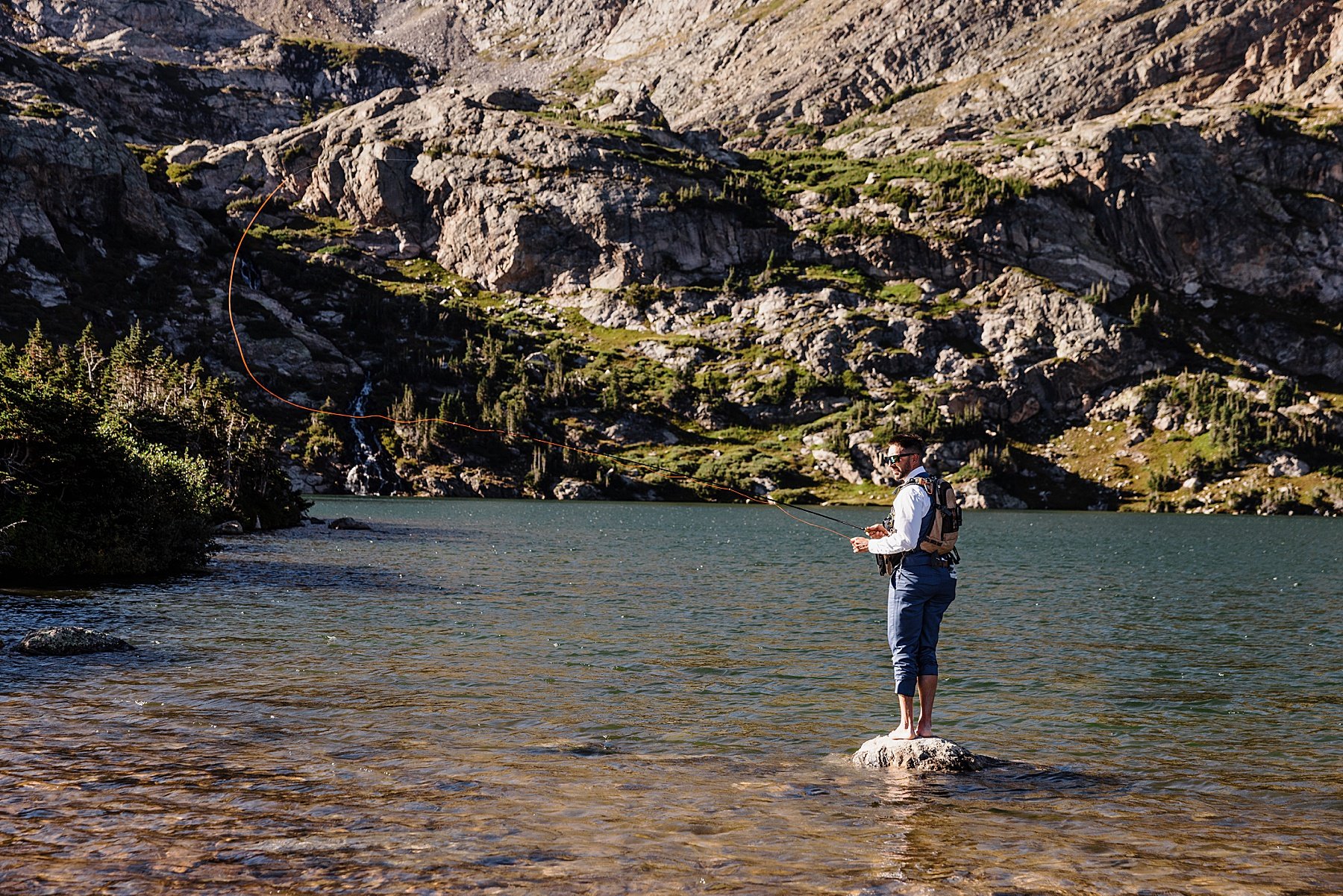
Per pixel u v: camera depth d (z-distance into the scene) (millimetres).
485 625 20734
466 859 6781
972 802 8594
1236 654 18594
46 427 26000
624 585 31281
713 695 13625
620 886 6320
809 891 6324
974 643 19734
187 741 10133
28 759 9164
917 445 10398
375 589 27766
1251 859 7129
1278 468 173750
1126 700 13953
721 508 139625
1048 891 6422
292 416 173625
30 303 167125
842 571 37938
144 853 6730
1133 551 60031
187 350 179000
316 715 11625
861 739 11086
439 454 169375
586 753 10172
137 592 24500
